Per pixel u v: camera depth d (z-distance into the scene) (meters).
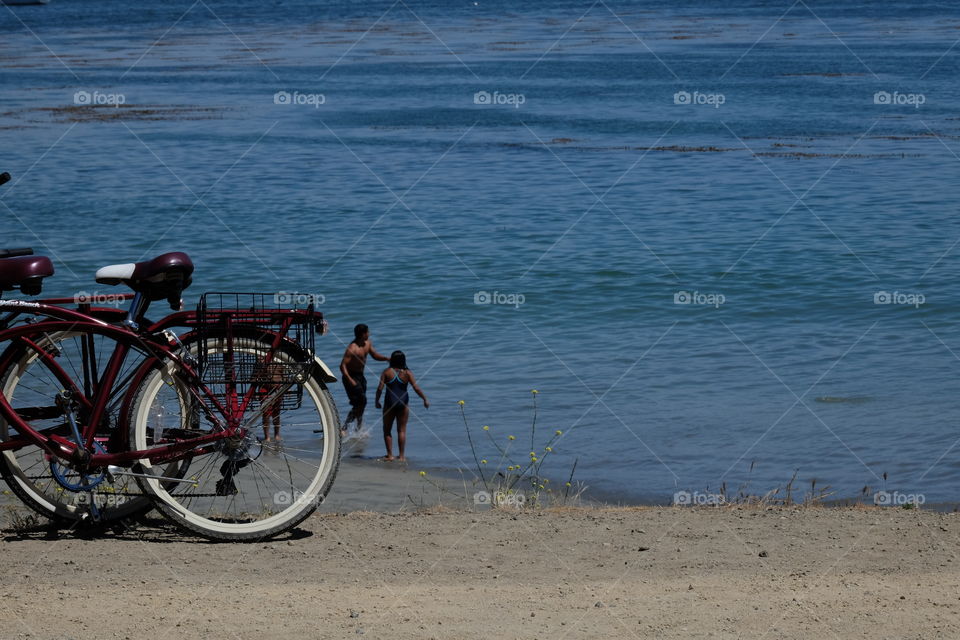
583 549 10.39
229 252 47.59
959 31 192.62
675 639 7.96
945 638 7.99
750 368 30.23
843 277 42.97
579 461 22.25
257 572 9.59
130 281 10.38
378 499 19.42
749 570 9.75
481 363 31.05
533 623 8.27
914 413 25.53
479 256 46.81
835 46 167.12
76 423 10.31
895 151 77.12
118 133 88.50
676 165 72.81
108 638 7.92
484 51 168.50
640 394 27.66
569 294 40.31
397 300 39.16
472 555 10.16
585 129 92.25
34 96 113.31
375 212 57.72
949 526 11.24
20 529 10.88
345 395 27.59
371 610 8.55
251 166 73.44
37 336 10.26
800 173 68.75
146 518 11.16
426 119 98.69
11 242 49.66
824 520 11.56
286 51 174.62
